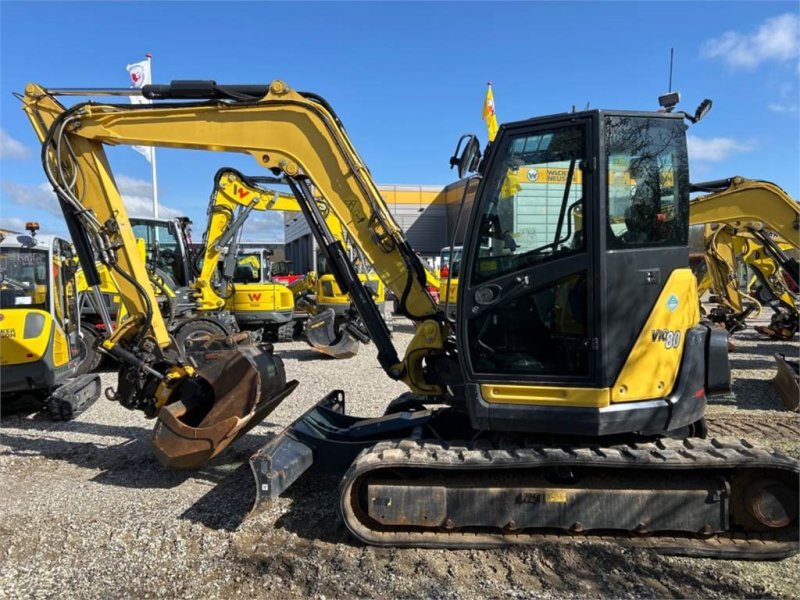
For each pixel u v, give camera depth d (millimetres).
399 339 12594
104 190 4410
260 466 3596
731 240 11141
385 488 3443
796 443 5391
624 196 3297
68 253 7172
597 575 3125
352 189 4109
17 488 4559
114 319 9172
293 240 34219
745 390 7594
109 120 4258
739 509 3336
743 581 3066
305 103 4078
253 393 4203
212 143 4184
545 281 3344
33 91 4301
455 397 4043
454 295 7098
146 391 4578
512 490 3393
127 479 4699
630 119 3283
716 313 11289
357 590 3051
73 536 3703
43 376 6281
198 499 4262
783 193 7496
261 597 3014
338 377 8789
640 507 3318
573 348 3346
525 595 2979
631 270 3279
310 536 3650
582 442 3506
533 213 3387
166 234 10812
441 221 28047
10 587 3141
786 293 12039
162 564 3355
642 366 3283
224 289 10961
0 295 6508
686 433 3766
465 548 3412
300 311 14438
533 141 3367
